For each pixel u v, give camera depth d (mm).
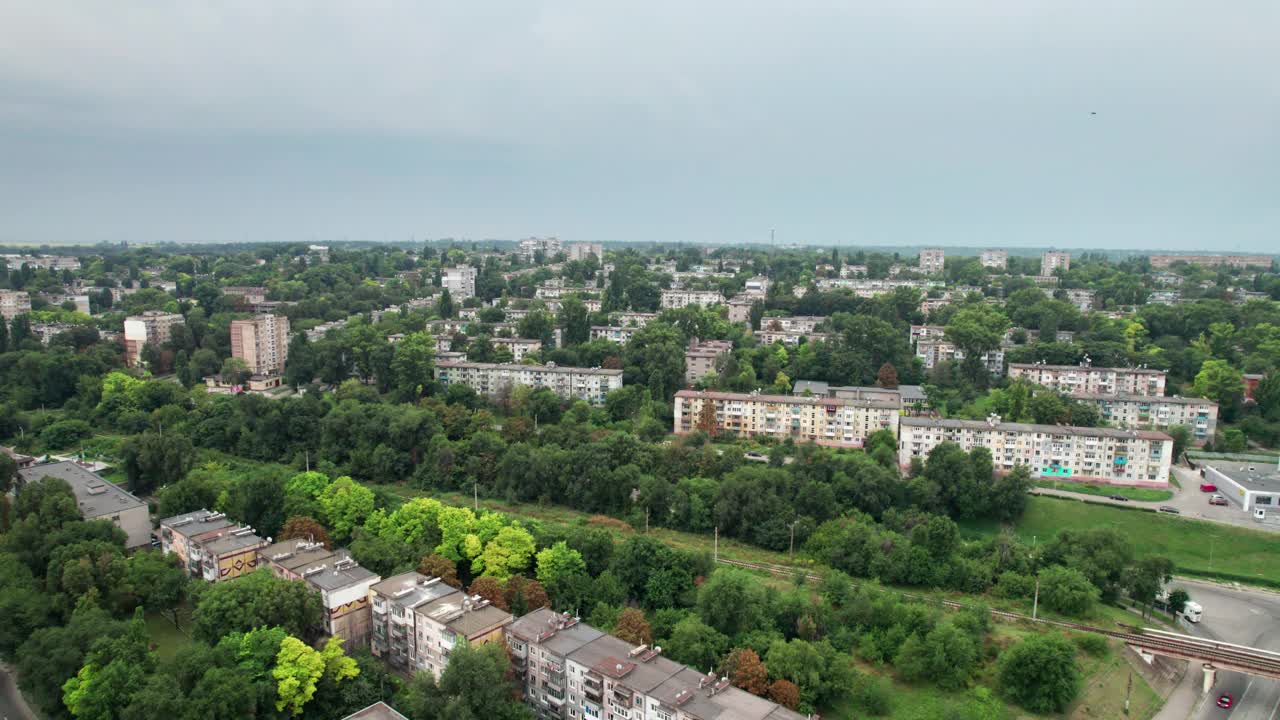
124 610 187625
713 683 148375
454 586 192375
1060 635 182750
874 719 165375
